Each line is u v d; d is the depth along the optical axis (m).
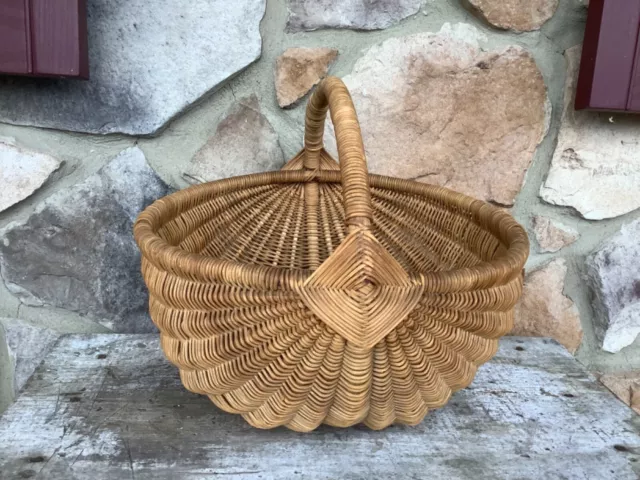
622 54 0.72
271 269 0.44
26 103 0.73
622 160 0.82
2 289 0.78
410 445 0.55
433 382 0.50
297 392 0.48
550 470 0.52
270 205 0.79
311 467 0.51
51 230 0.77
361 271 0.43
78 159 0.76
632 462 0.53
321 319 0.44
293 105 0.79
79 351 0.72
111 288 0.80
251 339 0.46
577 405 0.64
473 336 0.50
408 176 0.82
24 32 0.65
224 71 0.75
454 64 0.78
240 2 0.73
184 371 0.53
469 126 0.80
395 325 0.45
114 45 0.73
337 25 0.76
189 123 0.78
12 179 0.74
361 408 0.49
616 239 0.86
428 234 0.73
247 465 0.51
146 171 0.78
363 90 0.79
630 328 0.88
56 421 0.56
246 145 0.80
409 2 0.76
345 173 0.47
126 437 0.54
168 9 0.73
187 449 0.53
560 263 0.86
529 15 0.77
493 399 0.64
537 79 0.79
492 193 0.83
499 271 0.47
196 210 0.67
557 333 0.88
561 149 0.81
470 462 0.53
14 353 0.80
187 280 0.47
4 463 0.49
